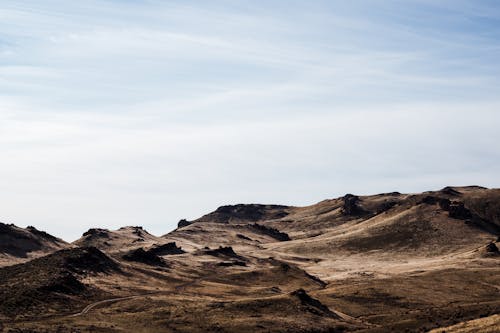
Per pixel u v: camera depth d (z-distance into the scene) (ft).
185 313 550.36
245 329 520.42
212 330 511.81
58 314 531.50
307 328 546.26
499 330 404.16
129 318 524.52
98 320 508.94
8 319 497.46
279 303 594.65
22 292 568.82
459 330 435.94
